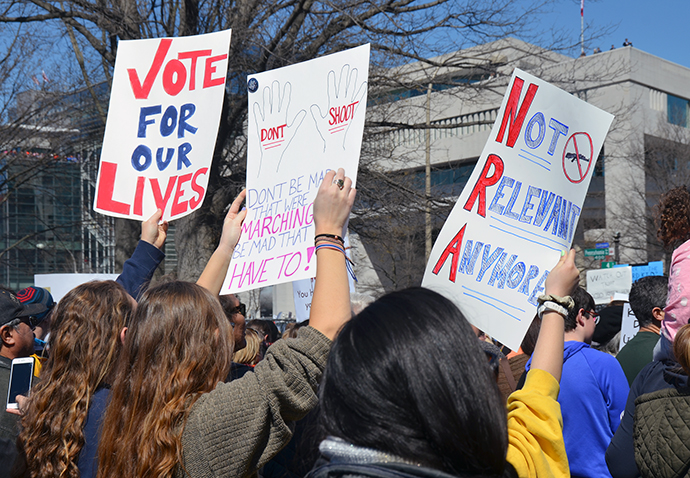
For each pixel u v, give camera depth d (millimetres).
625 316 5609
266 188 2863
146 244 2812
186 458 1598
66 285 8406
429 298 1105
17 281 32188
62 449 1922
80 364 2020
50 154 15125
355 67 2645
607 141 25391
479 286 2467
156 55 3273
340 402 1051
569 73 14570
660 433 2076
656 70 32906
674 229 2881
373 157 13336
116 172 3207
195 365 1732
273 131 2893
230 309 3551
